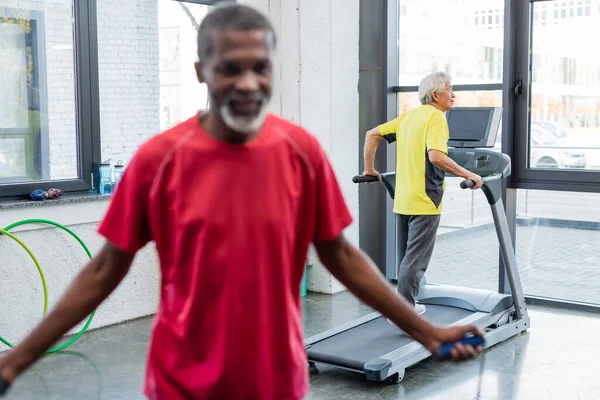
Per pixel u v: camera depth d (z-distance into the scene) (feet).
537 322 16.70
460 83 19.02
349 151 19.77
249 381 4.57
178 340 4.61
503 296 15.85
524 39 17.78
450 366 13.87
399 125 14.89
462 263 19.83
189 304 4.54
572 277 18.11
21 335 15.07
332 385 13.00
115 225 4.68
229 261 4.44
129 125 17.37
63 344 15.12
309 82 19.35
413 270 14.51
